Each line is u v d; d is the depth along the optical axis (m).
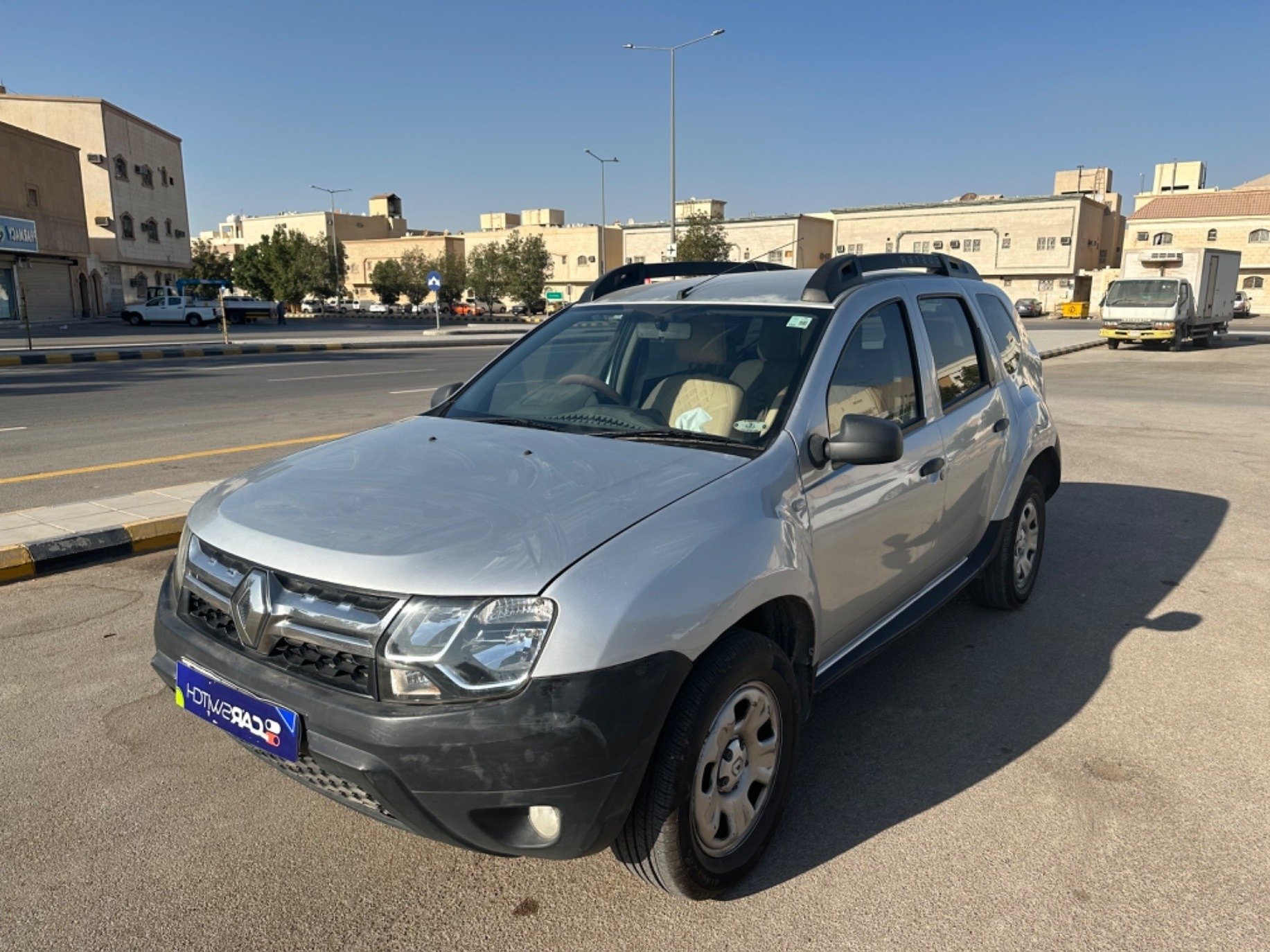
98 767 3.31
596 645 2.19
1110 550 6.11
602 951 2.44
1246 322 55.53
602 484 2.66
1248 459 9.41
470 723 2.16
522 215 120.38
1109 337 27.73
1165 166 93.75
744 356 3.31
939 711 3.83
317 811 3.07
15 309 41.94
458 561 2.28
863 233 78.69
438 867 2.79
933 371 3.88
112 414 11.90
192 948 2.43
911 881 2.73
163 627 2.71
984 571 4.78
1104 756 3.47
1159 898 2.66
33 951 2.41
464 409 3.59
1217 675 4.19
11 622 4.63
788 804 3.14
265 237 79.25
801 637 2.93
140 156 56.44
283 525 2.52
